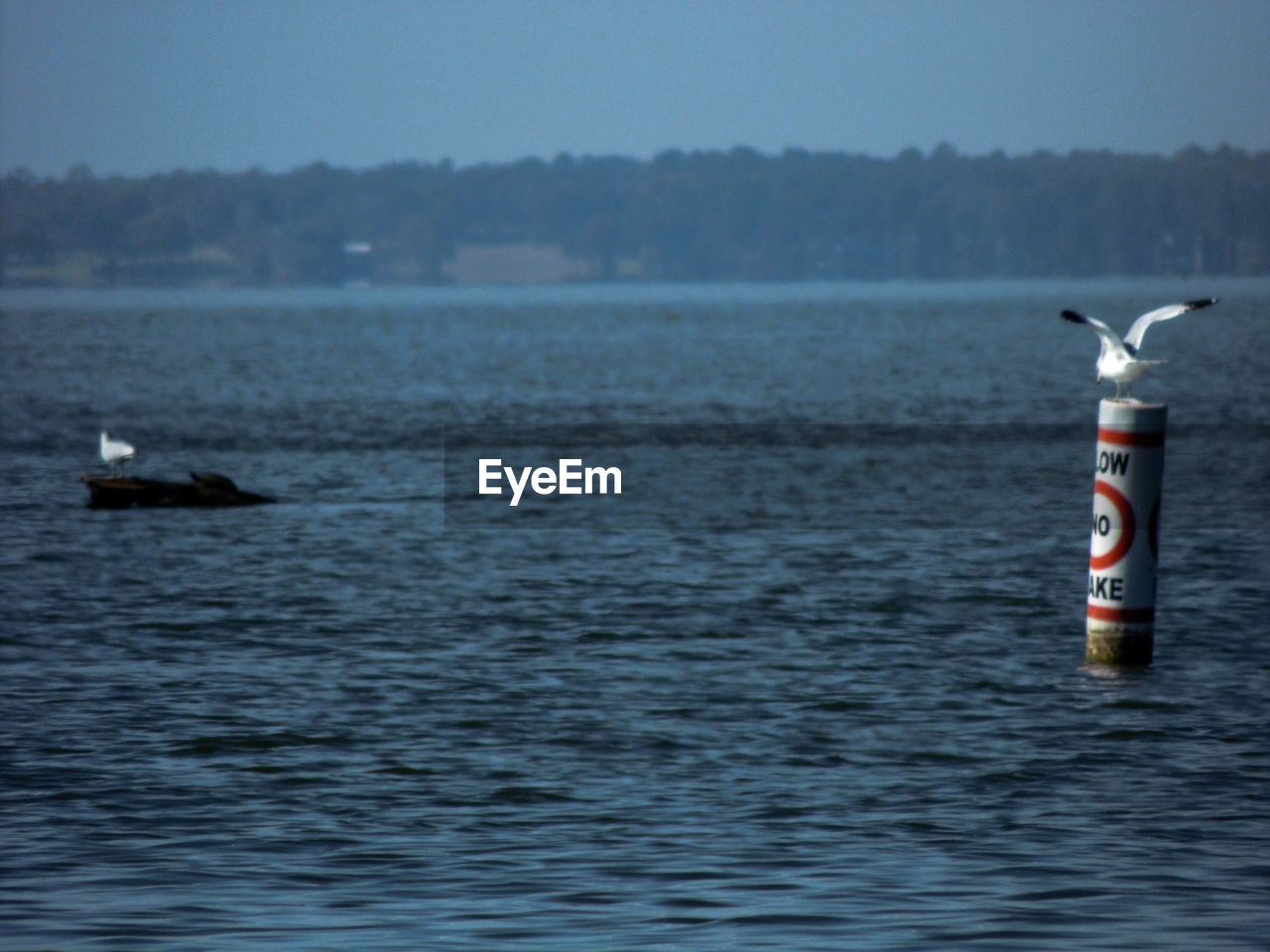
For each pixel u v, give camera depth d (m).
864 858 48.12
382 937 41.50
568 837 50.12
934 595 94.88
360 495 150.62
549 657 77.19
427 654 78.06
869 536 122.19
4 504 141.25
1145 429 73.81
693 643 80.81
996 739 62.09
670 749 60.72
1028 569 104.81
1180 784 55.91
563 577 101.75
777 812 52.75
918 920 42.72
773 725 64.25
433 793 54.91
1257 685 71.00
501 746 61.03
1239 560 107.00
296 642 81.06
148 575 102.50
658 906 43.91
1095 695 69.19
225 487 141.62
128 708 66.62
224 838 49.94
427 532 123.69
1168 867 47.25
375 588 97.69
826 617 87.94
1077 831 50.72
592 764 58.69
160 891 45.09
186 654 77.88
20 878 46.09
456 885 45.69
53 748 60.41
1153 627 75.50
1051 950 40.56
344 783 56.06
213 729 63.22
